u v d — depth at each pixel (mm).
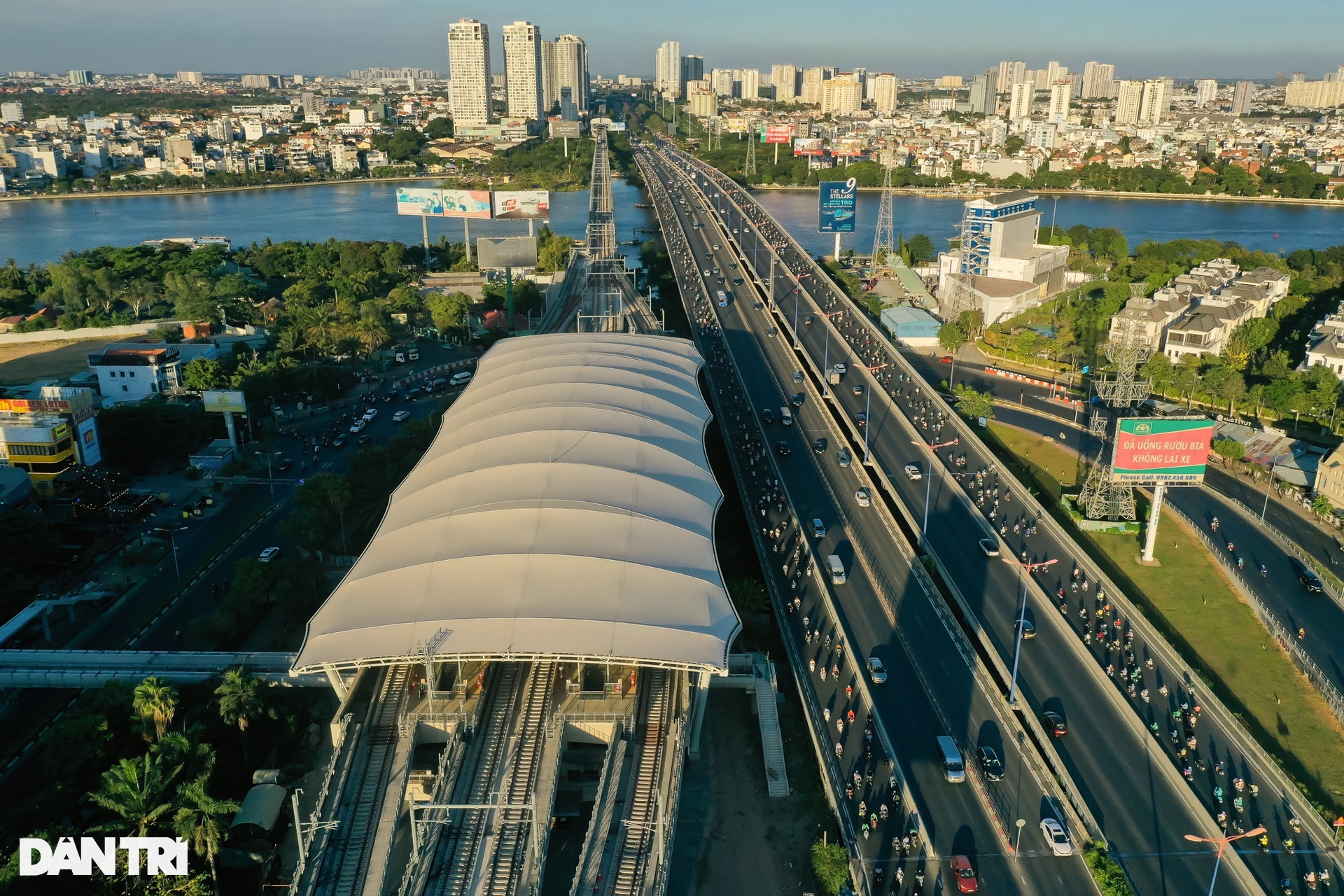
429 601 125250
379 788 115938
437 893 104000
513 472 150375
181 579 178875
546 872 116000
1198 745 130375
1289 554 193625
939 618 158000
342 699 126312
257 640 159750
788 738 137250
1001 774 122500
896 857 110875
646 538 137125
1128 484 192250
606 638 118688
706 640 120312
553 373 195125
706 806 124812
